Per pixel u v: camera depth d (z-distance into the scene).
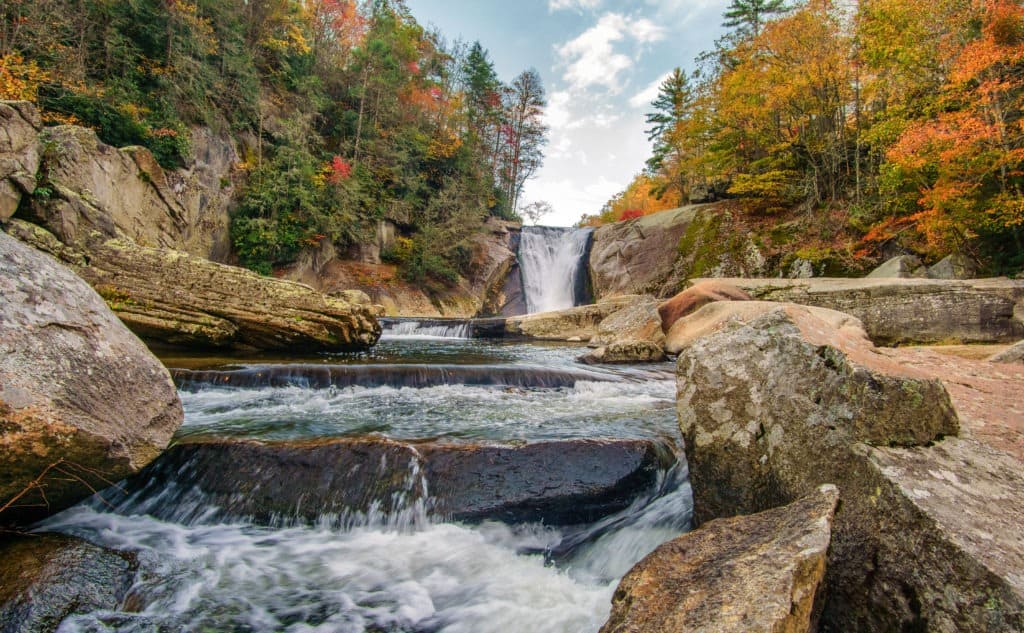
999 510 1.64
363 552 3.19
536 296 31.78
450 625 2.54
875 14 15.05
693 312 10.60
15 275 2.89
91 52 17.36
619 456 3.90
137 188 15.05
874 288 10.24
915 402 2.02
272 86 26.83
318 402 6.05
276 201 22.34
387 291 26.72
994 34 12.04
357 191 26.53
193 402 5.73
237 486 3.62
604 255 27.39
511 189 50.59
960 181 12.55
